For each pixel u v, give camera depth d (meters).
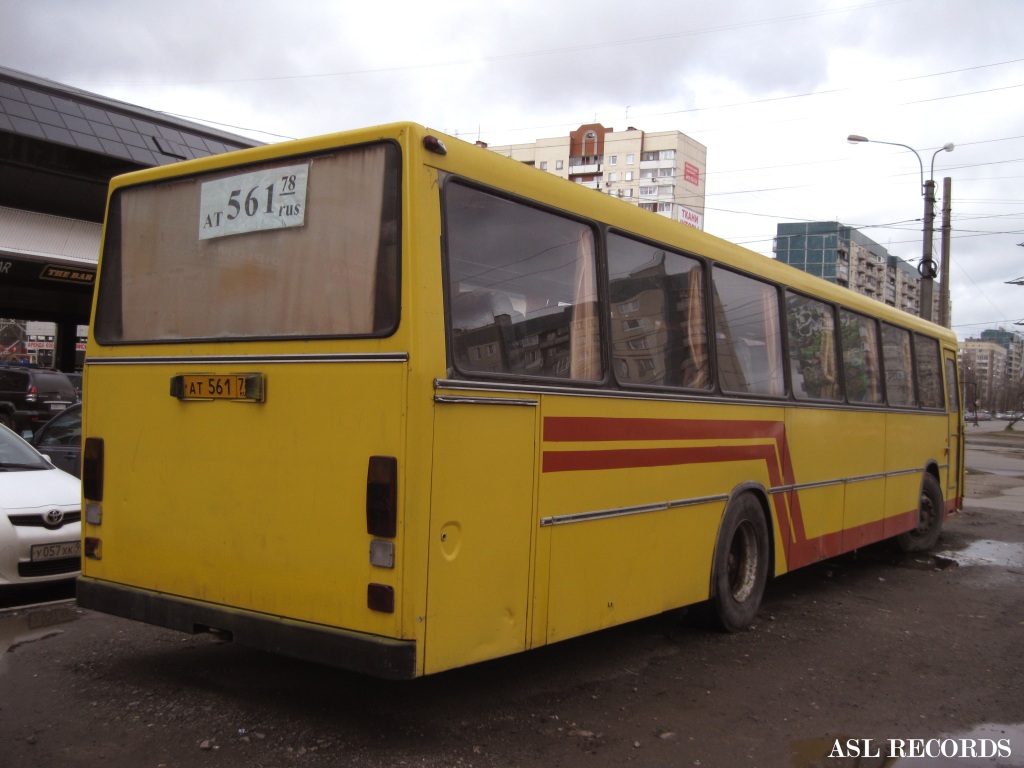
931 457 11.23
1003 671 6.10
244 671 5.34
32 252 24.55
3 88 24.62
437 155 4.19
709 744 4.58
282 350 4.39
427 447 3.98
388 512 3.95
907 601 8.36
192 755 4.11
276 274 4.52
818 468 8.08
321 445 4.20
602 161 107.31
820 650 6.49
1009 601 8.42
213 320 4.75
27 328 77.00
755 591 7.00
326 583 4.16
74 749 4.13
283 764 4.04
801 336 7.89
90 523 5.13
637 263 5.62
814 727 4.90
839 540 8.53
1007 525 14.16
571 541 4.87
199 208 4.89
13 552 6.59
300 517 4.26
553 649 6.24
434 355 4.03
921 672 6.02
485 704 4.98
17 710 4.61
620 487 5.29
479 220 4.40
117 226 5.26
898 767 4.39
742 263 6.91
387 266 4.10
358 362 4.11
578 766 4.20
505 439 4.41
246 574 4.45
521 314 4.62
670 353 5.91
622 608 5.32
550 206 4.84
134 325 5.09
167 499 4.78
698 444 6.14
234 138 30.75
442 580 4.05
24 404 18.17
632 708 5.07
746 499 6.85
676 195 104.56
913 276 143.50
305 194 4.45
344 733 4.44
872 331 9.56
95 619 6.44
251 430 4.46
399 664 3.88
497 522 4.36
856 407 8.91
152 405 4.88
